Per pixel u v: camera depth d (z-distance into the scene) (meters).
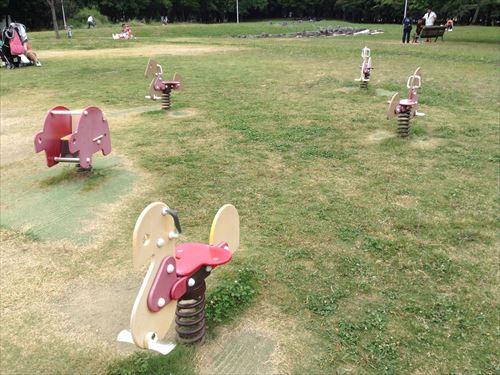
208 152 6.28
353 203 4.73
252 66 14.20
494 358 2.72
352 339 2.85
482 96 9.71
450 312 3.11
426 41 23.16
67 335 2.92
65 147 5.43
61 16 46.59
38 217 4.49
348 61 15.16
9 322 3.04
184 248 2.66
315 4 74.44
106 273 3.57
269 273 3.52
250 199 4.84
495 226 4.29
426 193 4.98
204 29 36.19
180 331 2.73
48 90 10.92
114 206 4.70
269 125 7.54
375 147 6.44
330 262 3.69
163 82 8.55
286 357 2.71
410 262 3.70
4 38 14.55
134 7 59.75
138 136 7.06
